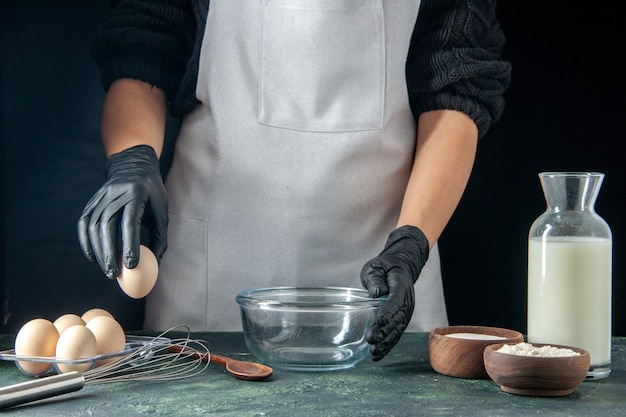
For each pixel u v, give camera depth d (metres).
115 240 1.56
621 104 2.78
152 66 1.99
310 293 1.56
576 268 1.39
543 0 2.77
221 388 1.30
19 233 2.58
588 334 1.38
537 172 2.84
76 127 2.61
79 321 1.47
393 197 1.93
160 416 1.17
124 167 1.72
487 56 1.95
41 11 2.59
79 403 1.23
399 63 1.89
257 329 1.42
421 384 1.34
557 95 2.81
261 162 1.88
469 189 2.85
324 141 1.86
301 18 1.83
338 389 1.30
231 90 1.88
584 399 1.27
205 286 1.93
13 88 2.59
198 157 1.94
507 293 2.86
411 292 1.52
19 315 2.57
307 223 1.89
